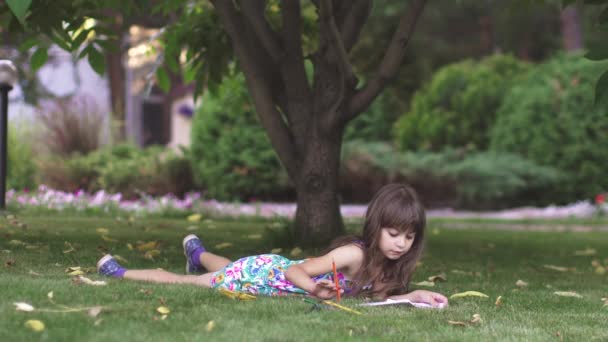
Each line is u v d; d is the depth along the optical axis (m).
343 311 3.24
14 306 2.88
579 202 15.94
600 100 3.79
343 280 3.79
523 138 17.03
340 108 5.80
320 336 2.69
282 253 5.82
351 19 5.95
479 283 4.96
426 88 21.14
